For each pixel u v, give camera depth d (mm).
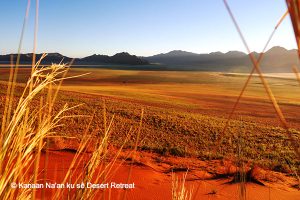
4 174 899
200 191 8906
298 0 502
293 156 20469
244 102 65938
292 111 54625
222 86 109312
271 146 24781
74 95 48594
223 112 50094
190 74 161125
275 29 658
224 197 8477
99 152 1181
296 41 507
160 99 63969
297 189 11055
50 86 1003
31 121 978
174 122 32344
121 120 30422
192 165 13633
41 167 7750
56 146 12281
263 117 46469
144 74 150750
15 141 927
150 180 9711
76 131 21344
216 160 15625
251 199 9195
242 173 1278
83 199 1138
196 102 62656
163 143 24562
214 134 28219
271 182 11438
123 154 13203
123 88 91062
